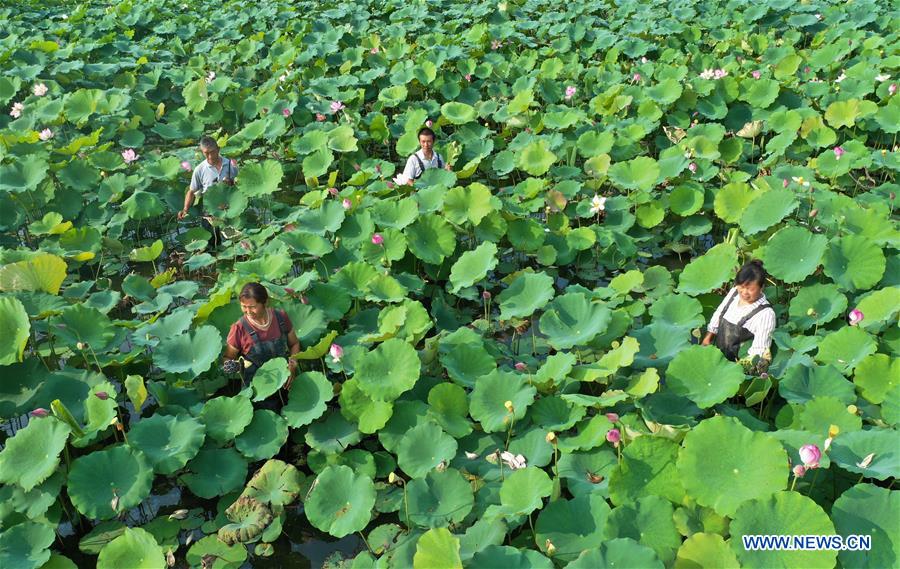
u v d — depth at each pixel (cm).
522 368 502
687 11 1630
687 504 359
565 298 556
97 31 1597
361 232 690
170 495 446
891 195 731
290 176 970
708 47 1473
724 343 493
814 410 416
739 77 1092
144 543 371
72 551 412
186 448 436
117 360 518
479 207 696
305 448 479
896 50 1246
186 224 841
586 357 534
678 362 454
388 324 529
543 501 417
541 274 591
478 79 1277
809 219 691
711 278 578
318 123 1022
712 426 369
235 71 1377
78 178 841
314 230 691
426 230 677
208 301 588
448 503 402
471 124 1023
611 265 707
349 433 463
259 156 1018
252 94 1198
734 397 480
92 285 649
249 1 1888
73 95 1074
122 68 1345
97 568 367
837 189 812
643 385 432
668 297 556
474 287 661
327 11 1714
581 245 700
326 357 514
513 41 1499
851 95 1038
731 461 358
